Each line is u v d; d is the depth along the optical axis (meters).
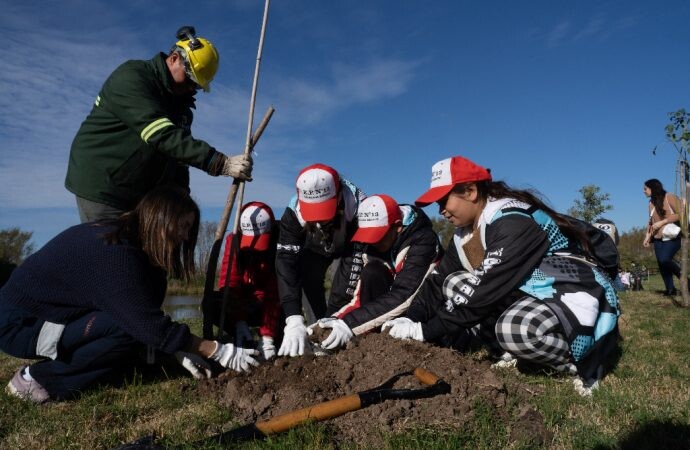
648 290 10.74
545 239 2.95
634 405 2.69
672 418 2.51
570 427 2.40
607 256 3.31
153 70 3.63
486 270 2.94
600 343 3.00
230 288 4.12
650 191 8.42
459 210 3.17
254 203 4.15
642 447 2.22
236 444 2.23
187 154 3.46
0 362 4.13
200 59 3.64
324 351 3.39
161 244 2.72
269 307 3.96
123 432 2.45
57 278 2.75
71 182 3.68
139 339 2.75
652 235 8.55
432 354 2.91
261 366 3.03
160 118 3.48
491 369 2.96
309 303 4.62
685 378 3.38
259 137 3.79
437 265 3.64
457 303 3.04
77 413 2.70
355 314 3.47
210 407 2.71
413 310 3.44
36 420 2.61
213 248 3.76
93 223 2.86
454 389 2.55
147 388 3.11
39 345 2.80
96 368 2.93
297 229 3.74
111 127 3.57
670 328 5.35
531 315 2.98
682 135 7.64
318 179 3.38
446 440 2.19
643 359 3.88
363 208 3.61
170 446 2.22
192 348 2.90
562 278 3.00
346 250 4.18
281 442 2.21
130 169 3.63
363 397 2.44
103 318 2.82
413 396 2.49
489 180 3.21
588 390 2.94
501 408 2.45
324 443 2.21
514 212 2.98
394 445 2.16
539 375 3.30
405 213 3.70
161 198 2.75
